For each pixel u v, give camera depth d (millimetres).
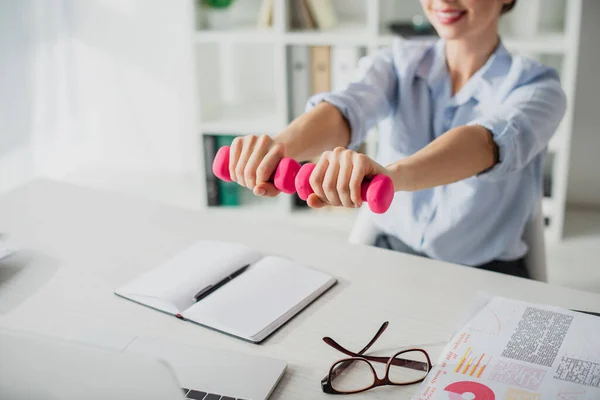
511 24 2766
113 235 1457
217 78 3254
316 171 1059
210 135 3070
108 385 759
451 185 1595
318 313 1166
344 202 1059
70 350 742
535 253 1648
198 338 1098
